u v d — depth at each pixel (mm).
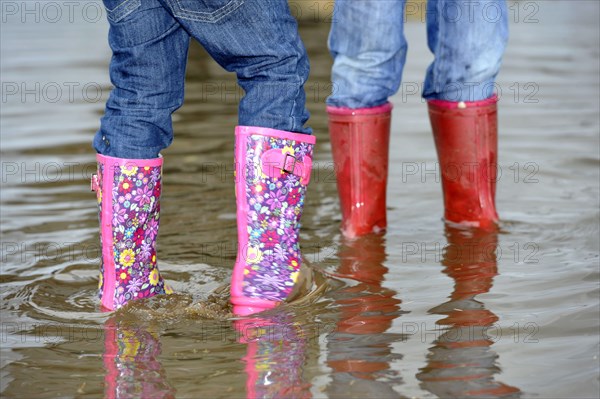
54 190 8117
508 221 7031
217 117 10703
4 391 4391
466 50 6633
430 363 4574
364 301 5531
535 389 4250
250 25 5070
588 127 9719
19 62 14164
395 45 6637
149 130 5227
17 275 6109
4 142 9797
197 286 5906
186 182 8273
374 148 6812
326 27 17344
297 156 5391
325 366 4578
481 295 5547
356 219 6898
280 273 5520
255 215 5430
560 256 6203
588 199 7461
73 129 10312
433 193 7914
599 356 4574
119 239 5348
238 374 4512
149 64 5125
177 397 4289
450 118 6824
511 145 9125
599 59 13258
